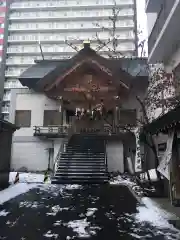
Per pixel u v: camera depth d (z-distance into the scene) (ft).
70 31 152.66
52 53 148.25
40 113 65.87
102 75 61.11
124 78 57.41
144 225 17.28
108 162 56.70
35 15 157.07
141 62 68.85
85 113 65.36
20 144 63.00
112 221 18.38
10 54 150.00
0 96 136.67
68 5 157.58
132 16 150.00
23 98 67.10
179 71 31.83
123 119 63.67
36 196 28.78
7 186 35.60
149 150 43.98
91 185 38.01
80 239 14.69
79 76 61.62
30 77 63.82
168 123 20.16
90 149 50.57
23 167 61.11
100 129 66.33
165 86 34.45
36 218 19.33
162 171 23.32
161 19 32.86
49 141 62.49
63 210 21.90
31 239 14.71
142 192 29.76
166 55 34.76
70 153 48.34
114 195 29.55
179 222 17.34
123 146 57.77
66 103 66.08
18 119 65.82
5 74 143.64
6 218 19.31
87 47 57.88
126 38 144.77
